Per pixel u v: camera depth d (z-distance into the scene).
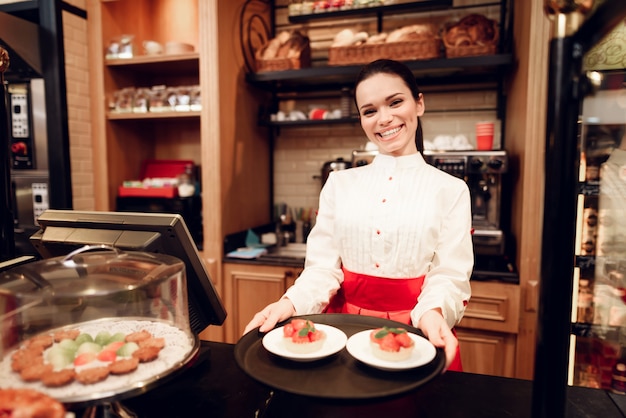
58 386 0.67
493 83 2.73
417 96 1.38
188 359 0.76
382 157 1.47
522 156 2.13
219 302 1.06
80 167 2.76
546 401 0.58
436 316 1.04
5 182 1.21
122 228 0.97
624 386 1.96
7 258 1.22
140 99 2.78
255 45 2.95
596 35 0.51
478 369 2.20
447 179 1.39
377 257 1.40
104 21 2.78
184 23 3.10
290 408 0.88
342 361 0.89
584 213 1.95
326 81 2.90
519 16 2.31
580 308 2.00
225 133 2.60
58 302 0.83
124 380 0.69
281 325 1.07
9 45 2.42
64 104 2.63
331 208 1.55
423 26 2.45
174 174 3.14
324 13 2.71
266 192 3.18
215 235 2.59
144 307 0.86
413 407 0.87
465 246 1.32
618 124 1.84
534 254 2.07
